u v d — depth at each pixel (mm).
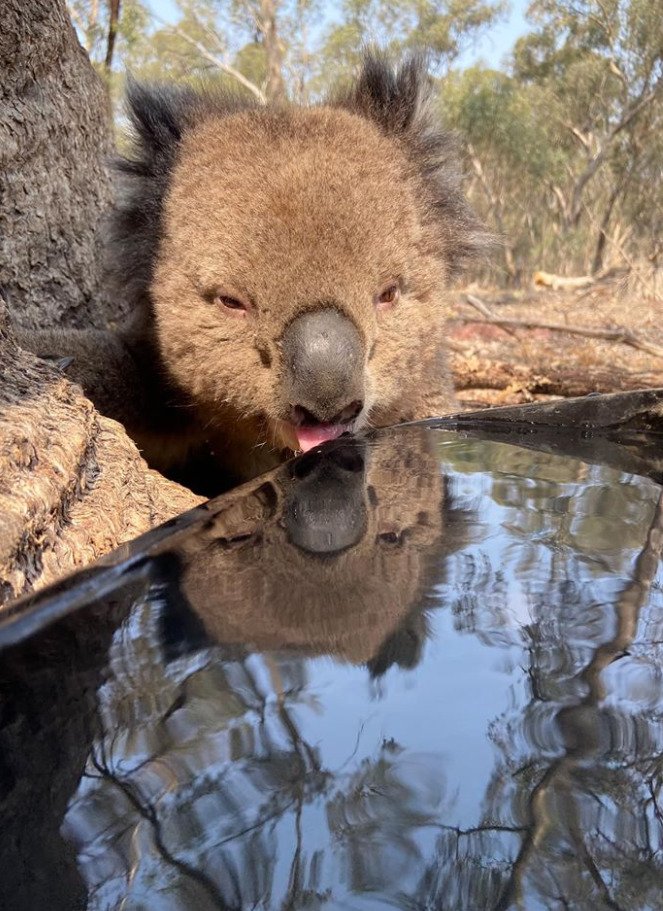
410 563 160
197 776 85
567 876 72
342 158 366
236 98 462
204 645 117
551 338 1067
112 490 246
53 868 72
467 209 442
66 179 524
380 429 321
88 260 545
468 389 758
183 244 368
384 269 358
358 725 96
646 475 251
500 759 89
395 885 70
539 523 194
